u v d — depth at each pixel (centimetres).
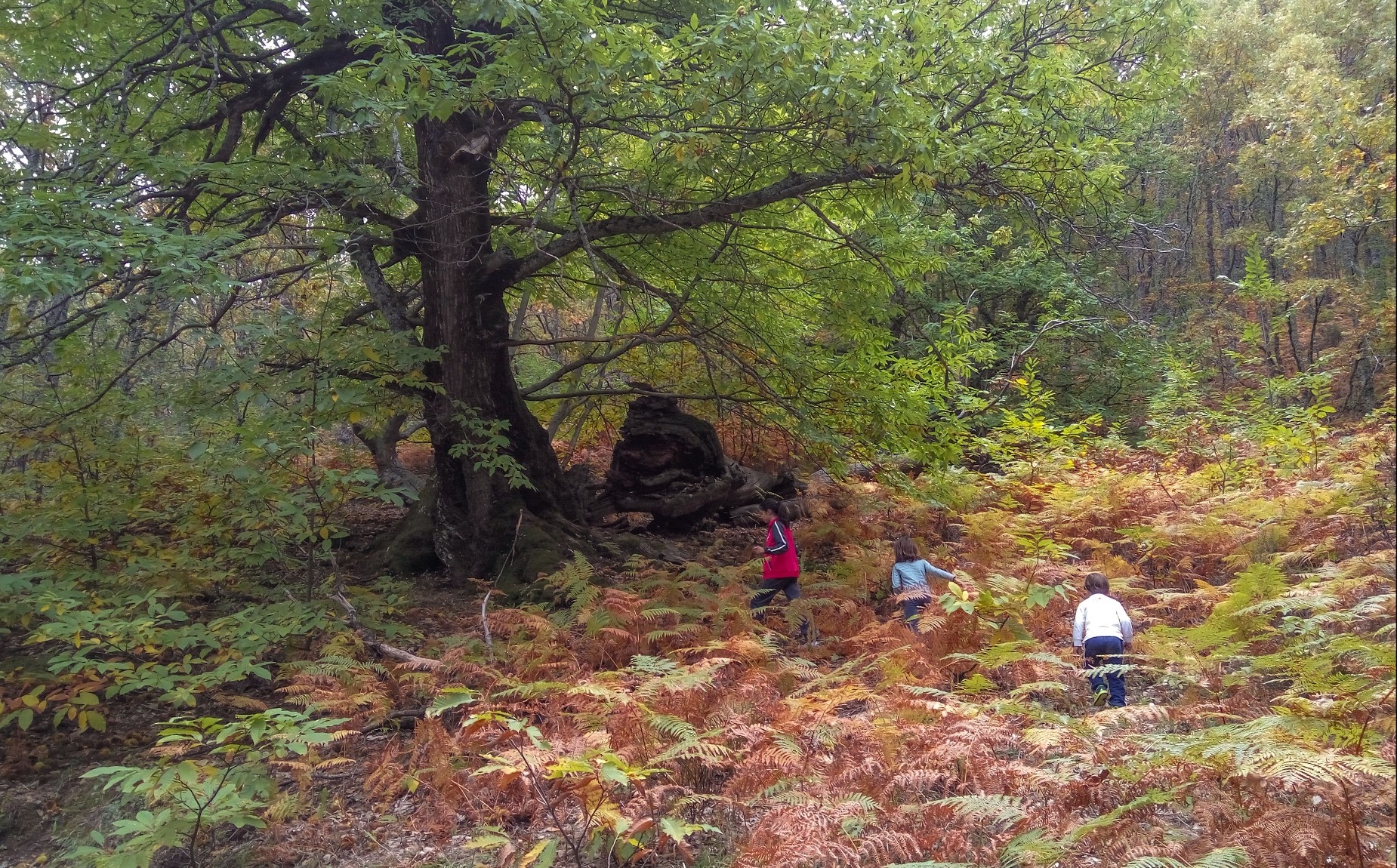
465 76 860
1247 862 300
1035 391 1302
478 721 396
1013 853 340
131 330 797
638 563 855
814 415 1027
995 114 812
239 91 1038
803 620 693
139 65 834
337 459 752
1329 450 975
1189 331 1997
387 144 991
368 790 500
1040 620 677
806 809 361
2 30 847
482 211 917
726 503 1204
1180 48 902
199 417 687
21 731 584
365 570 971
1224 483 1003
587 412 1538
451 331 913
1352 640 427
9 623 594
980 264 1905
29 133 809
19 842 495
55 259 622
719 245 1005
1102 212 956
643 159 991
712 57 715
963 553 911
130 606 620
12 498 770
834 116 761
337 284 1210
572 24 673
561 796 433
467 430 878
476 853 429
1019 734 464
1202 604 664
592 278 1186
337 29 848
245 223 882
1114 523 910
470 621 765
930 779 391
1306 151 1128
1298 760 314
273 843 460
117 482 780
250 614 661
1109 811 359
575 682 567
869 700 505
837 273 1007
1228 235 1886
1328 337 1466
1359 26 1362
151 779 404
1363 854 310
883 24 776
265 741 555
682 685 471
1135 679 590
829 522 1099
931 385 1098
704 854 401
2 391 729
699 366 1354
